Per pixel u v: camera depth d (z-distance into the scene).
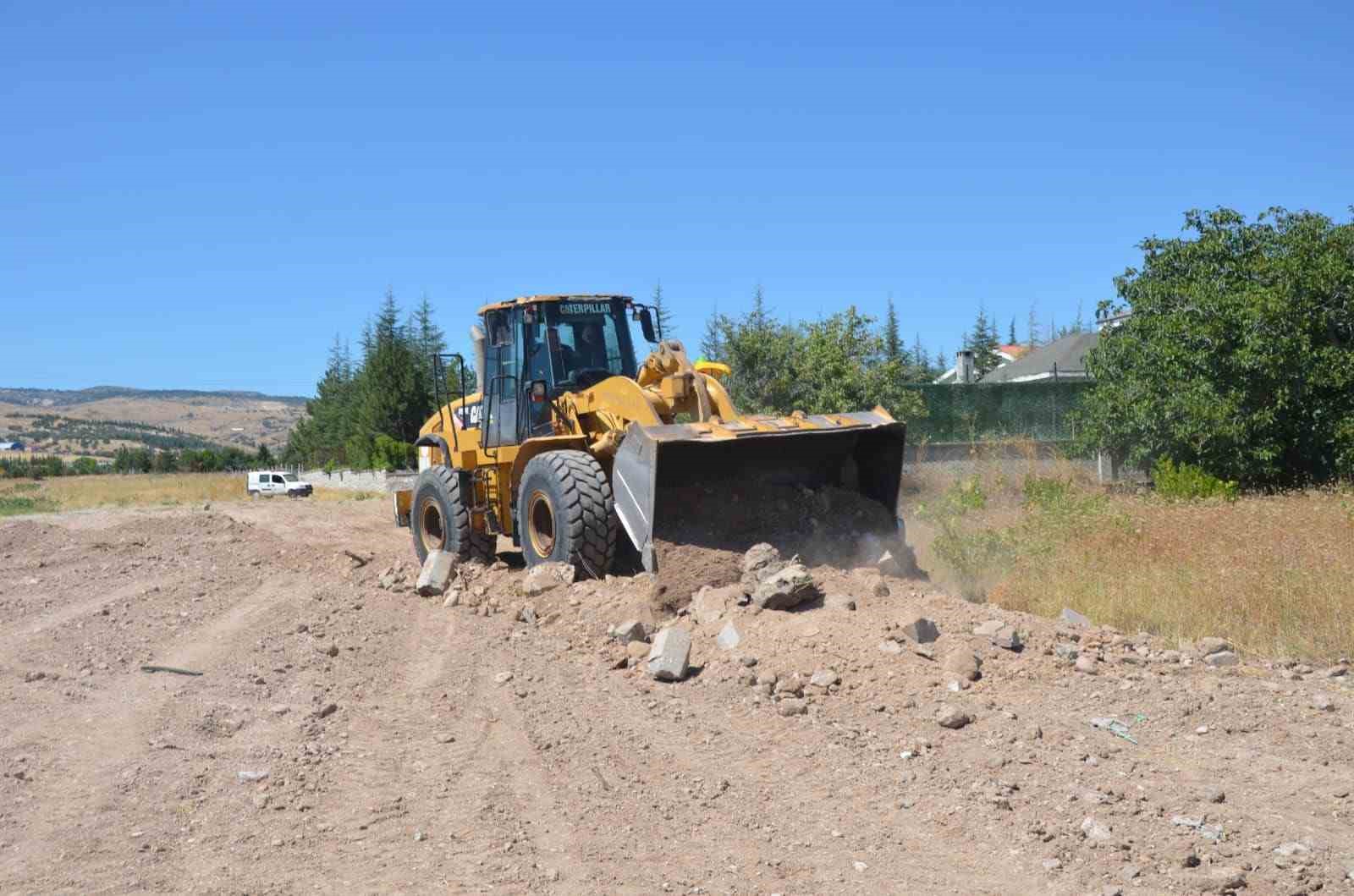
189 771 5.78
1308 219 19.67
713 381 9.85
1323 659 7.79
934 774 5.66
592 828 5.14
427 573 10.66
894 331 54.56
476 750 6.25
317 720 6.75
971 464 20.66
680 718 6.68
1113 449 20.30
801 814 5.29
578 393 10.50
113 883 4.49
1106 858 4.72
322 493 39.25
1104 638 7.86
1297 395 18.45
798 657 7.34
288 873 4.62
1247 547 11.07
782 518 9.43
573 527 9.52
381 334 68.06
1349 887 4.47
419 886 4.52
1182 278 19.91
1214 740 6.09
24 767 5.81
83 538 14.80
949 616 8.01
